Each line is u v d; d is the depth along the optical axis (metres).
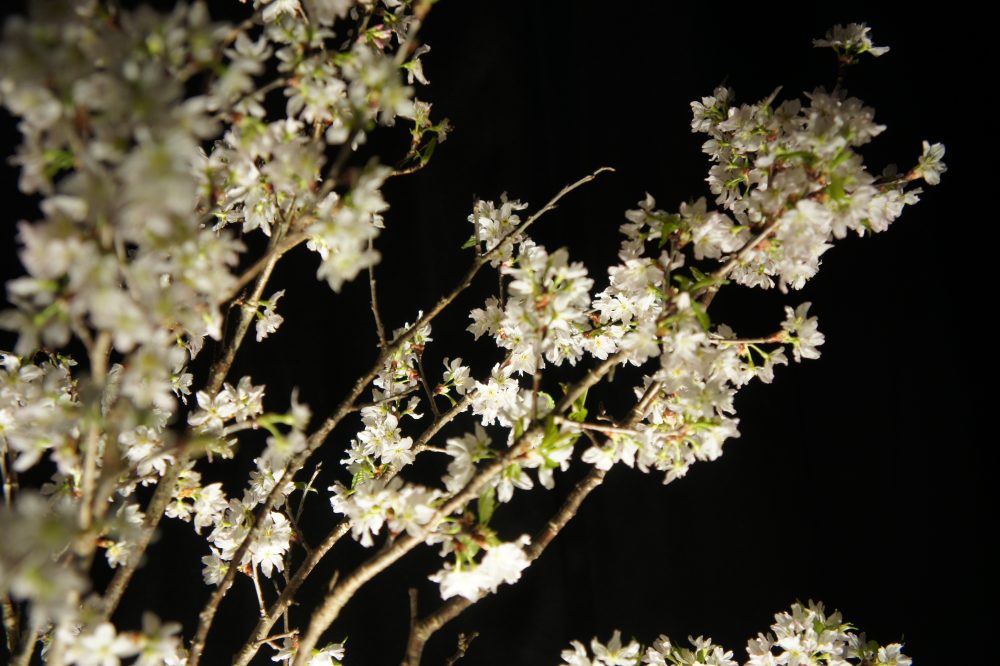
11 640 3.16
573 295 3.14
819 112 3.18
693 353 3.15
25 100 2.94
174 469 3.21
